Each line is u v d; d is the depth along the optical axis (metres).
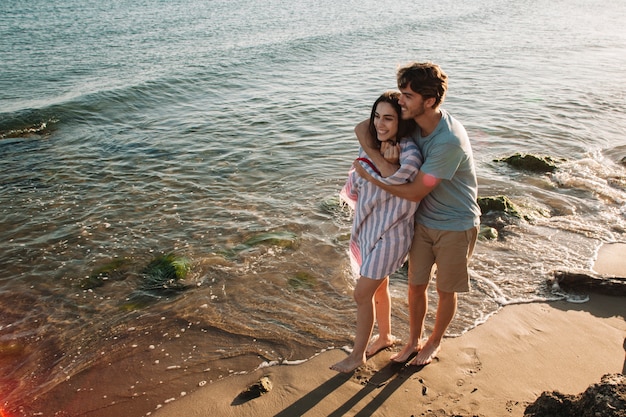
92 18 27.55
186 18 27.34
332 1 35.88
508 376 3.70
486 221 6.22
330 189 7.27
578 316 4.41
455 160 3.15
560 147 9.02
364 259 3.49
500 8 34.44
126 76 14.70
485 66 15.99
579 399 2.82
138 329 4.45
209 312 4.64
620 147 8.95
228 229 6.16
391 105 3.18
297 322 4.46
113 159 8.65
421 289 3.64
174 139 9.61
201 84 13.86
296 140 9.40
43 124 10.75
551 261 5.33
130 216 6.57
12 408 3.64
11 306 4.86
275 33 22.78
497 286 4.88
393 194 3.27
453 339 4.12
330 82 14.07
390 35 22.69
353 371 3.79
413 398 3.50
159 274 5.27
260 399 3.58
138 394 3.72
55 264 5.52
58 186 7.54
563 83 13.63
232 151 8.88
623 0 40.12
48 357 4.16
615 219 6.29
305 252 5.60
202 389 3.74
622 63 16.39
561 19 28.78
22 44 20.20
